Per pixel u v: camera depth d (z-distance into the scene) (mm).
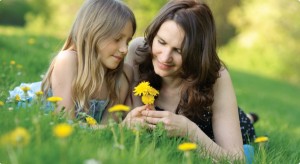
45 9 18891
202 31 2760
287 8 17391
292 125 6246
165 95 3090
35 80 4566
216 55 2908
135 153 2016
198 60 2783
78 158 1715
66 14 18234
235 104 3074
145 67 3057
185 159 2318
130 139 2291
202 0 2832
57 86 2959
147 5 12352
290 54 17109
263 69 16859
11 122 2111
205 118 3080
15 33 9211
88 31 2967
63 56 2992
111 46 2975
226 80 3076
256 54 17000
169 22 2691
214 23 2859
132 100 3174
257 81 12016
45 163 1629
